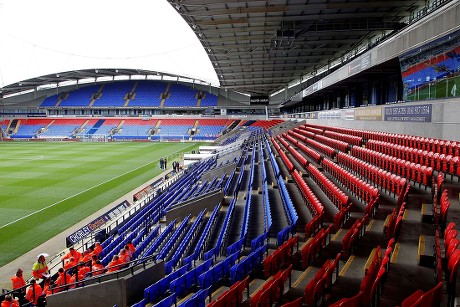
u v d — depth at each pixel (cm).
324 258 725
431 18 1327
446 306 476
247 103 7506
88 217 1906
